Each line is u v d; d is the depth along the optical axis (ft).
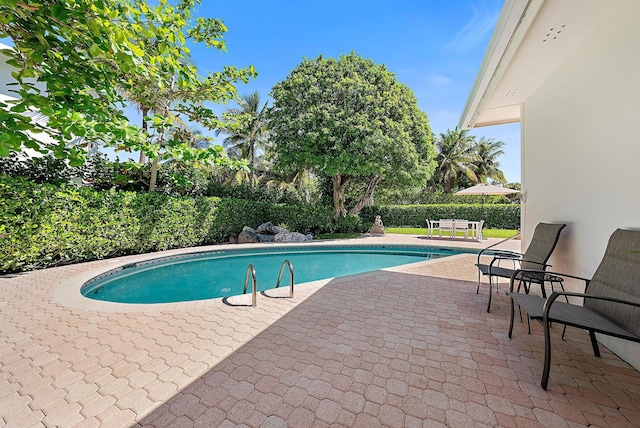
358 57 47.50
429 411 6.32
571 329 10.47
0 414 6.28
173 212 29.12
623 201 8.74
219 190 43.24
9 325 10.91
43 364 8.26
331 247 34.99
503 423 5.97
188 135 30.04
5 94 28.91
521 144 17.02
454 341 9.61
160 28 8.24
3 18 6.16
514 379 7.46
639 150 8.11
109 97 11.94
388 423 5.99
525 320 11.43
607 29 9.34
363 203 55.16
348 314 12.13
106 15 6.77
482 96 14.28
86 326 10.84
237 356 8.68
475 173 96.68
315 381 7.42
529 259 13.12
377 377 7.59
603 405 6.46
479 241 38.50
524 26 9.16
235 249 30.71
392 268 21.49
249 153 71.61
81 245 21.97
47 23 6.57
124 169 28.84
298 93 43.83
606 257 8.59
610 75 9.28
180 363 8.29
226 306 13.11
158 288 20.75
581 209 10.95
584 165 10.75
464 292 15.37
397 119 45.73
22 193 18.63
